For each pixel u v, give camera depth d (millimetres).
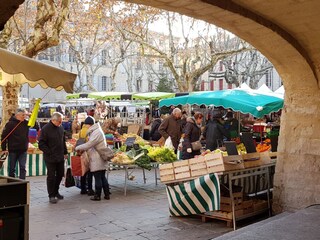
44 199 8250
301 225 5430
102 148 8062
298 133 6691
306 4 5031
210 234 5867
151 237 5711
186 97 10367
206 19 5465
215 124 10391
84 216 6883
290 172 6719
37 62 4918
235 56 32438
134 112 27406
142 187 9734
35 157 11406
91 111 13180
